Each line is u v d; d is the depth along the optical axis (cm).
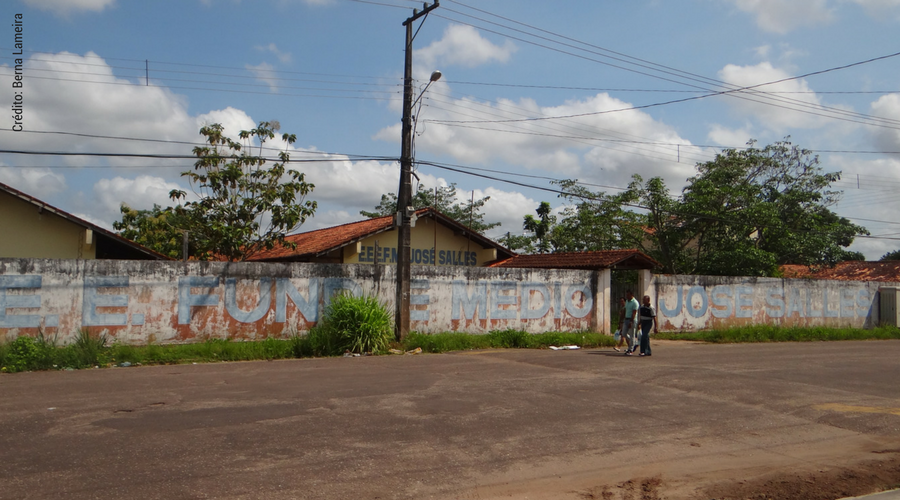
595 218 3070
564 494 541
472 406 855
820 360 1490
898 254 5900
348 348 1502
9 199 1731
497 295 1933
